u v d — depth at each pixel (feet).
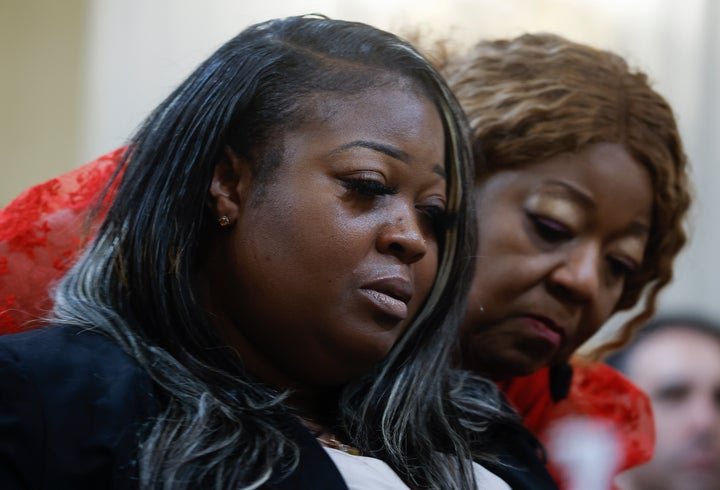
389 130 6.15
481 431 7.00
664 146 8.04
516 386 8.99
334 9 14.14
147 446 5.49
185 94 6.38
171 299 6.07
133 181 6.31
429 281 6.55
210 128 6.20
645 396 9.80
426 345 6.79
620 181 7.77
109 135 14.38
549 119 7.76
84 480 5.40
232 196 6.16
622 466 9.31
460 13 14.21
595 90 7.91
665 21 15.69
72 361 5.74
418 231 6.12
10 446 5.34
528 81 7.97
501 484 6.77
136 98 14.37
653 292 9.16
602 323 8.09
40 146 14.64
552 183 7.75
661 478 11.03
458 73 8.32
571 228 7.73
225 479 5.55
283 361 6.14
